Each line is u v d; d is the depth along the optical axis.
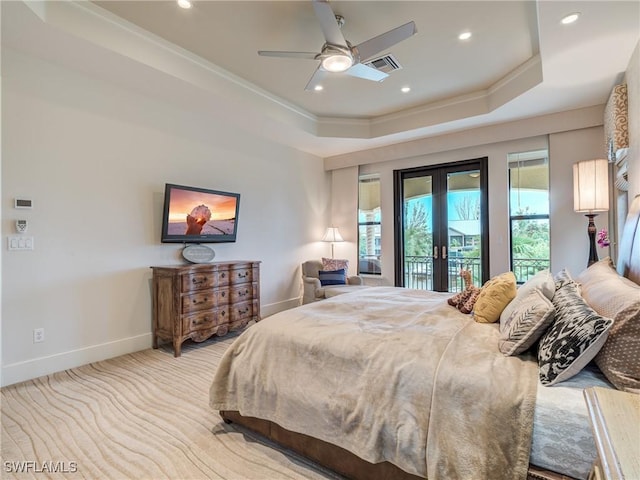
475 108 4.12
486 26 2.77
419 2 2.48
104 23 2.64
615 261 3.60
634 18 2.26
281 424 1.80
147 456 1.80
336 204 6.21
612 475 0.58
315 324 2.03
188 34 2.91
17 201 2.70
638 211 1.98
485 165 4.70
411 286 5.53
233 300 3.98
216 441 1.93
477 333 1.80
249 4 2.50
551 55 2.73
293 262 5.60
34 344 2.79
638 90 2.53
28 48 2.66
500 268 4.58
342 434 1.59
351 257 6.01
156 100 3.68
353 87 3.93
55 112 2.92
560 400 1.20
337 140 5.14
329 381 1.70
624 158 3.03
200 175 4.15
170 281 3.40
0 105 2.61
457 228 5.06
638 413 0.79
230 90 3.64
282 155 5.40
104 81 3.23
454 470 1.27
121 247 3.38
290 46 3.09
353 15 2.63
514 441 1.21
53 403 2.36
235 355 2.09
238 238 4.67
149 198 3.63
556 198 4.09
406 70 3.52
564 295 1.67
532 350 1.55
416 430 1.39
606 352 1.25
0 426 2.07
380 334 1.80
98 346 3.19
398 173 5.55
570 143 4.00
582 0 2.08
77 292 3.05
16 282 2.70
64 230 2.98
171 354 3.39
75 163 3.05
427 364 1.49
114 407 2.31
